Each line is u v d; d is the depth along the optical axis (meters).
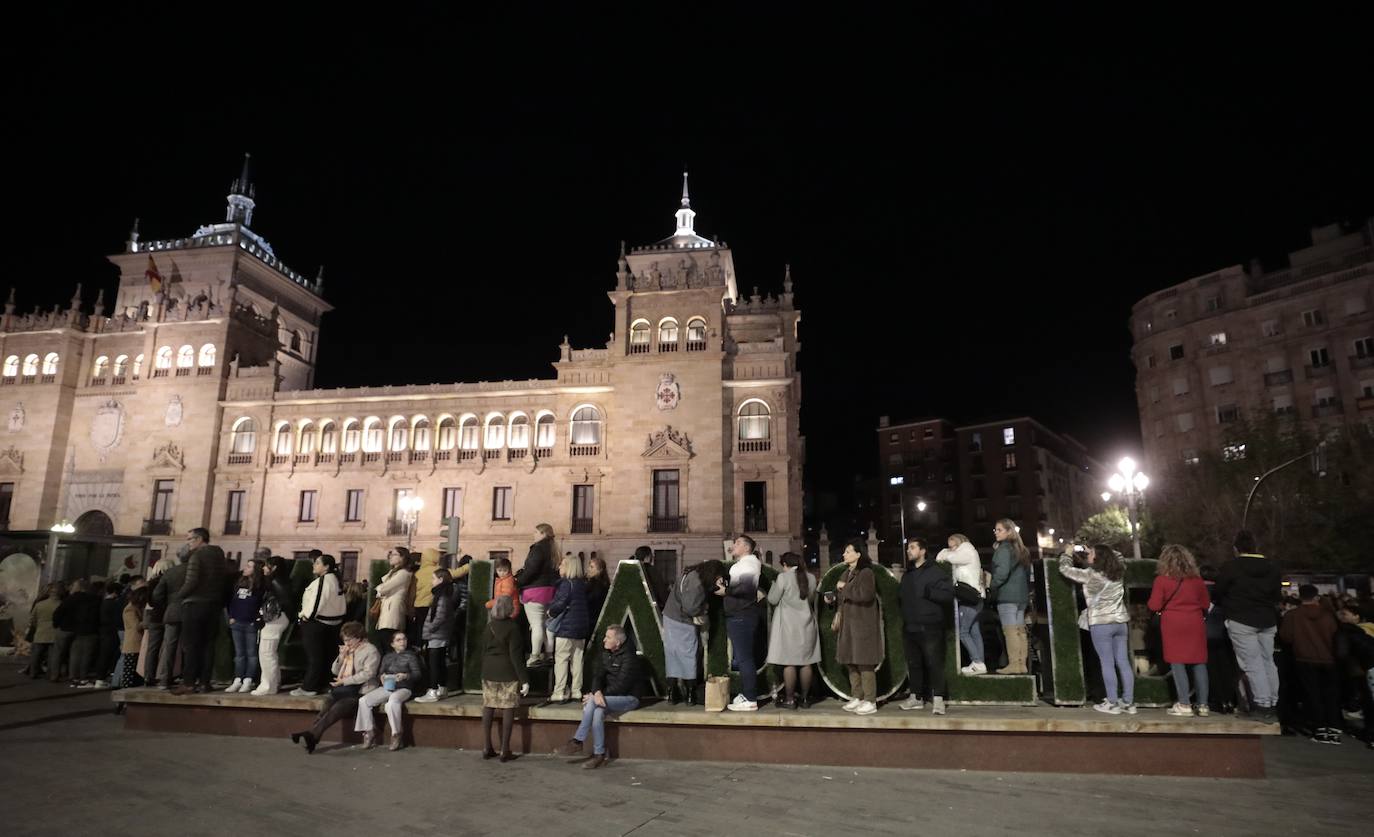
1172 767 11.00
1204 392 64.62
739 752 11.95
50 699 17.39
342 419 50.94
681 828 8.76
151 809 9.54
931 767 11.41
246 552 49.72
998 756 11.34
